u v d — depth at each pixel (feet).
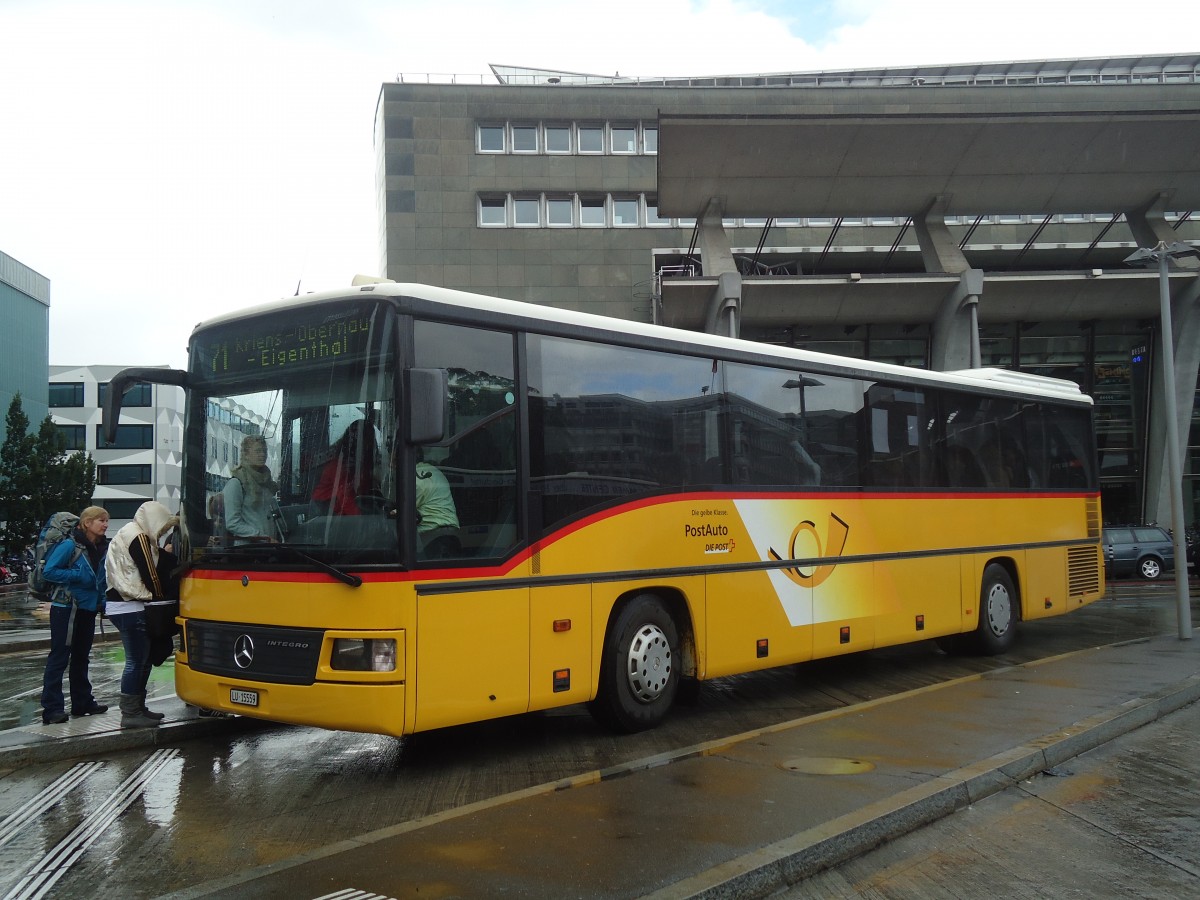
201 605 22.27
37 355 196.54
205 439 22.91
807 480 30.40
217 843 17.30
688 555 26.08
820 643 30.22
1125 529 91.45
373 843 16.11
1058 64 166.81
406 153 127.65
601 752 23.40
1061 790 20.33
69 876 15.79
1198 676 31.68
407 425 19.53
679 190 86.99
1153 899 14.55
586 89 129.70
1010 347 107.24
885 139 82.33
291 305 21.74
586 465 23.65
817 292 90.53
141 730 24.76
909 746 22.56
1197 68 165.17
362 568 19.51
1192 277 94.27
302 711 19.88
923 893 14.82
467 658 20.43
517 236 127.54
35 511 146.92
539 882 14.30
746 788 19.11
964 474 37.65
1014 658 38.83
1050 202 91.56
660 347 26.03
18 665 43.68
